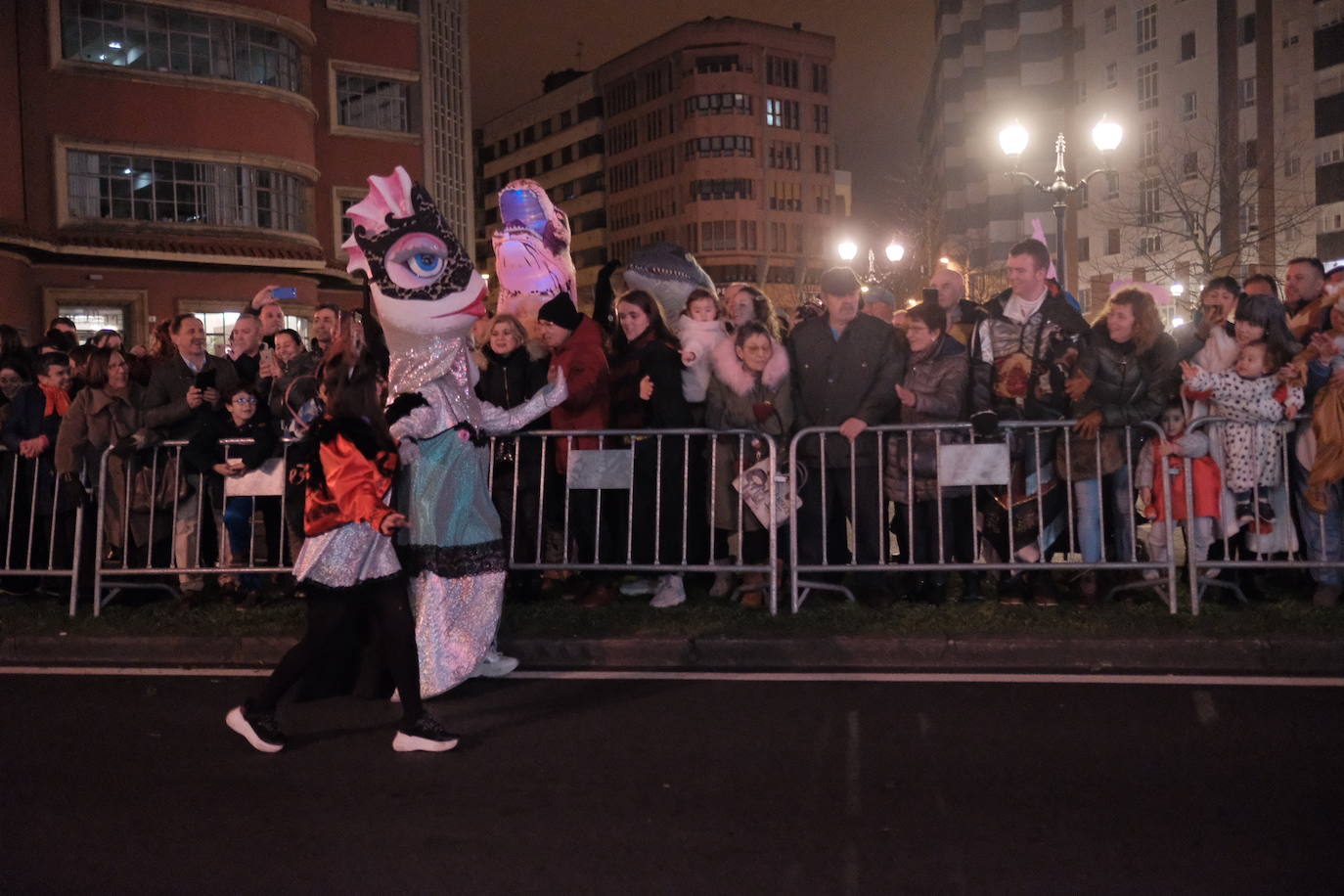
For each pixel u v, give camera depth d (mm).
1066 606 7664
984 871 4047
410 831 4500
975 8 71250
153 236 28828
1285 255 47875
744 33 98375
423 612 6293
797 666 6926
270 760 5395
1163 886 3896
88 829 4566
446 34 40312
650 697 6312
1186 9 52125
